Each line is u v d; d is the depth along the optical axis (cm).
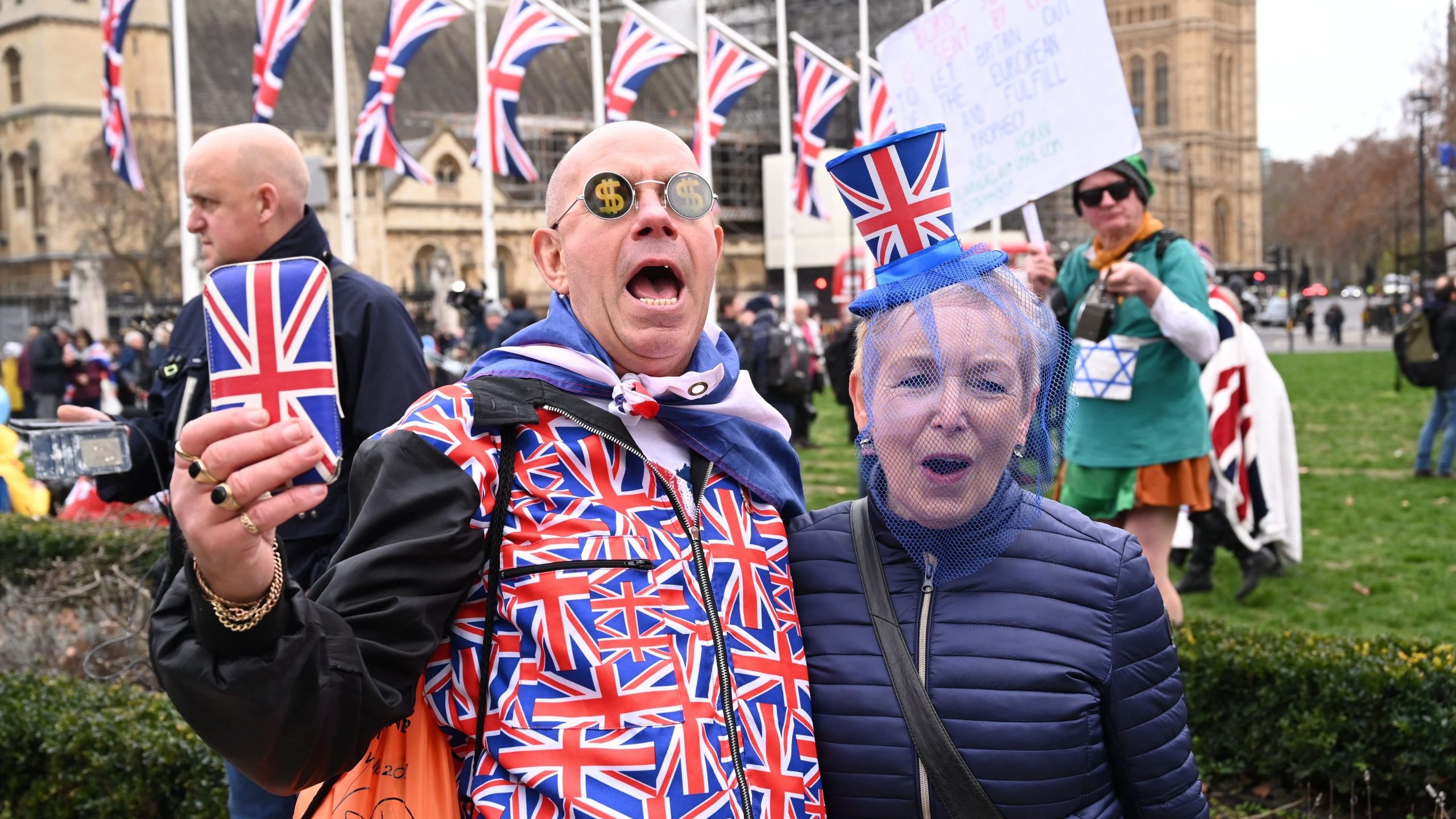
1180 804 211
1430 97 4303
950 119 465
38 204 6338
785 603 211
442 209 6200
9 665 665
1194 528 792
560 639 185
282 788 171
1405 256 5881
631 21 1719
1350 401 2322
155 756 437
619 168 208
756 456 218
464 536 184
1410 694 445
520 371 202
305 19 1420
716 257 217
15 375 2209
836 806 208
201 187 313
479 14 1630
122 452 331
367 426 302
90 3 6281
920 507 201
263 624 158
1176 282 470
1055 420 207
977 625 205
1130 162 478
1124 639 205
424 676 190
